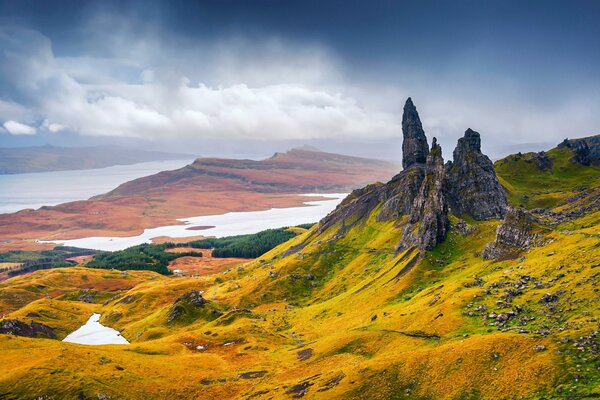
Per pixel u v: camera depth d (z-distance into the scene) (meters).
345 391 111.44
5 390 137.00
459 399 96.62
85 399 134.50
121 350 180.75
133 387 145.38
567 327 104.69
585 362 90.62
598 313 104.81
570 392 84.31
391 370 113.88
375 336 146.62
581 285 120.25
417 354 116.38
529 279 141.38
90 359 161.38
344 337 155.12
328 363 139.62
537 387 89.50
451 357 109.44
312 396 114.88
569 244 159.00
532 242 180.50
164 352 185.62
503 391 93.06
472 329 124.38
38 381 140.62
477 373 101.00
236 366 165.62
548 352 97.06
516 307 124.31
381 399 105.69
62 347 175.62
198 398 140.50
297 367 146.25
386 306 192.88
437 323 135.88
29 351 168.50
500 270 170.25
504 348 104.25
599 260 129.88
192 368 165.50
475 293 143.62
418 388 105.75
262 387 137.00
